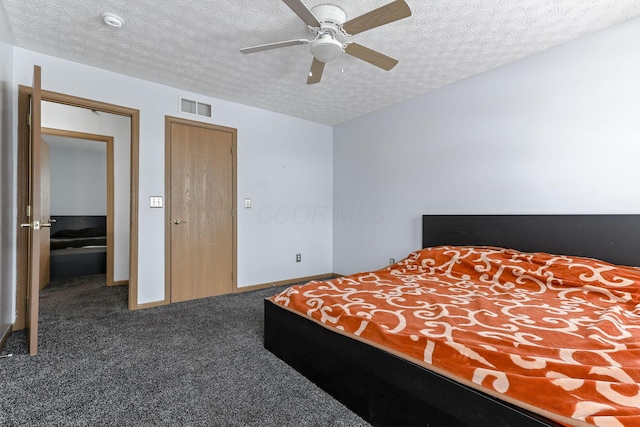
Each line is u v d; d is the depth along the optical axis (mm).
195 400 1545
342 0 1900
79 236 5719
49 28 2217
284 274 4184
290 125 4215
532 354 1123
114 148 4055
